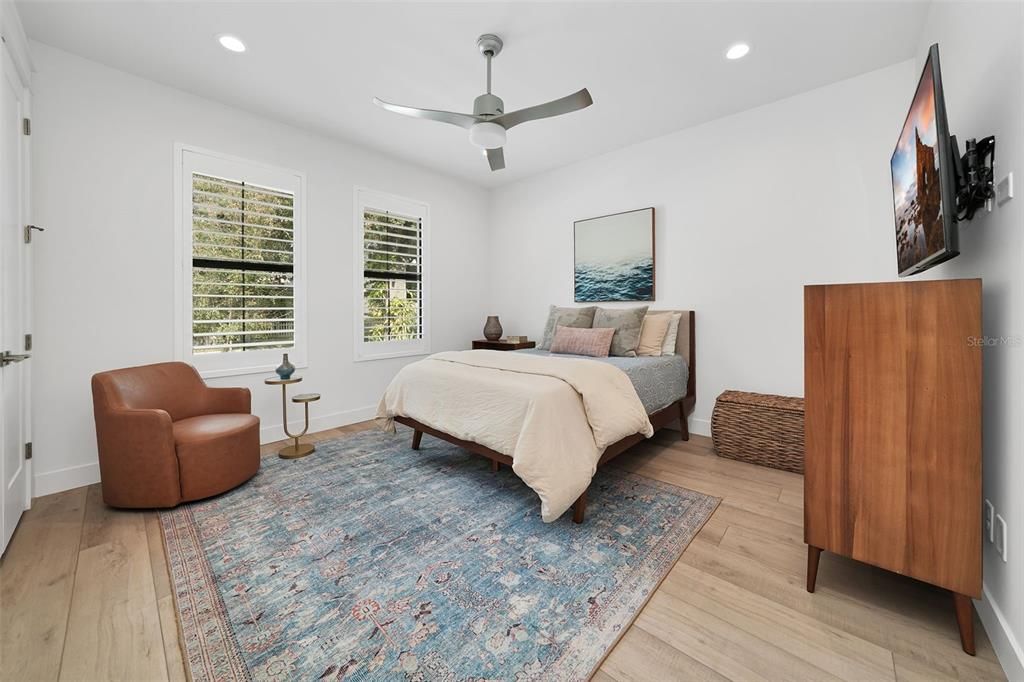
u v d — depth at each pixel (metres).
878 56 2.48
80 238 2.46
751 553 1.76
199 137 2.92
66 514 2.12
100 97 2.53
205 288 2.98
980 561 1.20
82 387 2.48
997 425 1.26
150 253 2.72
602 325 3.64
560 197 4.41
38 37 2.28
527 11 2.11
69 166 2.42
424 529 1.97
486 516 2.10
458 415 2.40
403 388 2.86
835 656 1.22
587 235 4.16
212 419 2.54
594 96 2.94
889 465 1.33
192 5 2.06
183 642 1.29
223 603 1.46
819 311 1.44
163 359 2.78
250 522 2.04
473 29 2.24
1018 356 1.14
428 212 4.46
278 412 3.37
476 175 4.66
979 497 1.20
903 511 1.31
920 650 1.24
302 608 1.44
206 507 2.21
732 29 2.24
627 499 2.27
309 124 3.39
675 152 3.55
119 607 1.44
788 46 2.38
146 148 2.70
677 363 3.22
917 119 1.50
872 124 2.65
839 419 1.41
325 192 3.62
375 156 3.98
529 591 1.52
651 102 3.02
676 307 3.59
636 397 2.45
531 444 1.92
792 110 2.94
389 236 4.14
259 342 3.25
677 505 2.20
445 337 4.69
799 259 2.95
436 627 1.35
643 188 3.76
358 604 1.46
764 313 3.12
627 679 1.15
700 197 3.41
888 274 2.62
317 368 3.61
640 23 2.19
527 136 3.62
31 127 2.28
